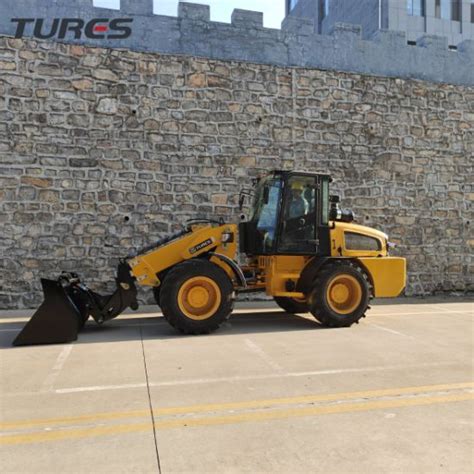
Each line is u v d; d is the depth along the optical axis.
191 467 2.70
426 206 10.89
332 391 4.04
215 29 9.73
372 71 10.64
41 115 8.84
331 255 7.22
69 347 5.72
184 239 6.81
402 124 10.78
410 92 10.86
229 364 4.90
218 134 9.66
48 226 8.85
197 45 9.62
